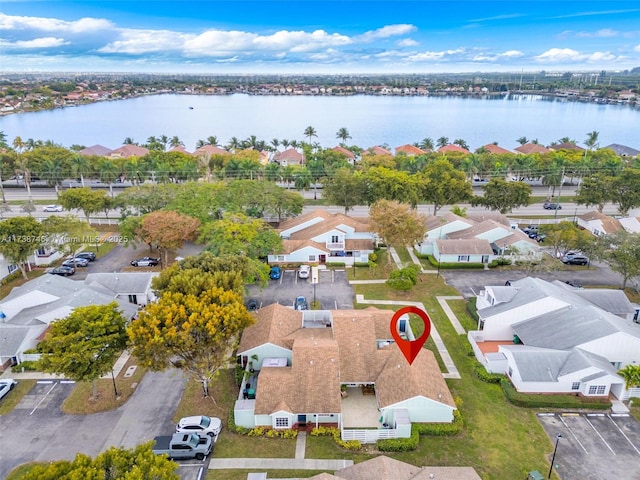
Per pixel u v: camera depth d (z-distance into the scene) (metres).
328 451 33.94
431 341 48.34
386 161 123.75
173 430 36.00
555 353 41.09
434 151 148.75
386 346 44.38
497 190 86.81
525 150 151.12
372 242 71.75
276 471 32.03
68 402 39.19
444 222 76.81
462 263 68.25
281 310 48.31
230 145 158.88
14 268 64.81
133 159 113.06
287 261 69.00
